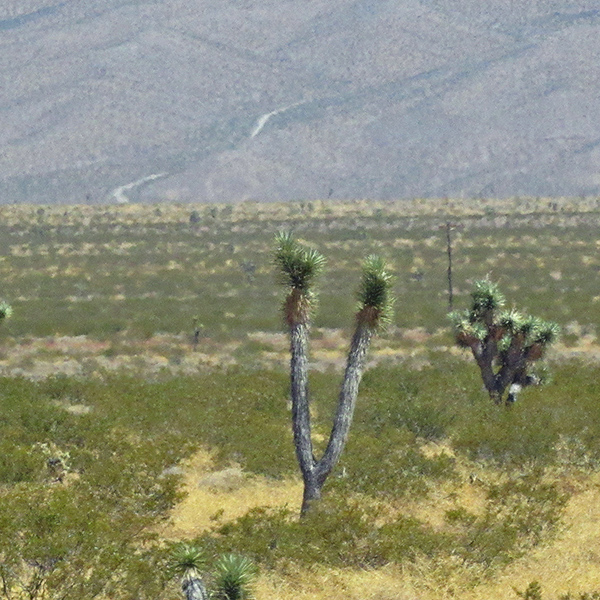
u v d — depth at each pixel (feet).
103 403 327.06
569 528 194.80
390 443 262.88
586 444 256.52
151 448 245.86
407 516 204.03
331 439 201.46
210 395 347.56
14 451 232.12
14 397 328.08
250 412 315.58
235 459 250.37
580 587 163.02
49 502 185.16
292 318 198.59
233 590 120.98
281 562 170.09
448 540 178.29
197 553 123.44
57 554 159.84
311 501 200.75
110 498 208.85
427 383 378.53
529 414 290.76
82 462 233.76
